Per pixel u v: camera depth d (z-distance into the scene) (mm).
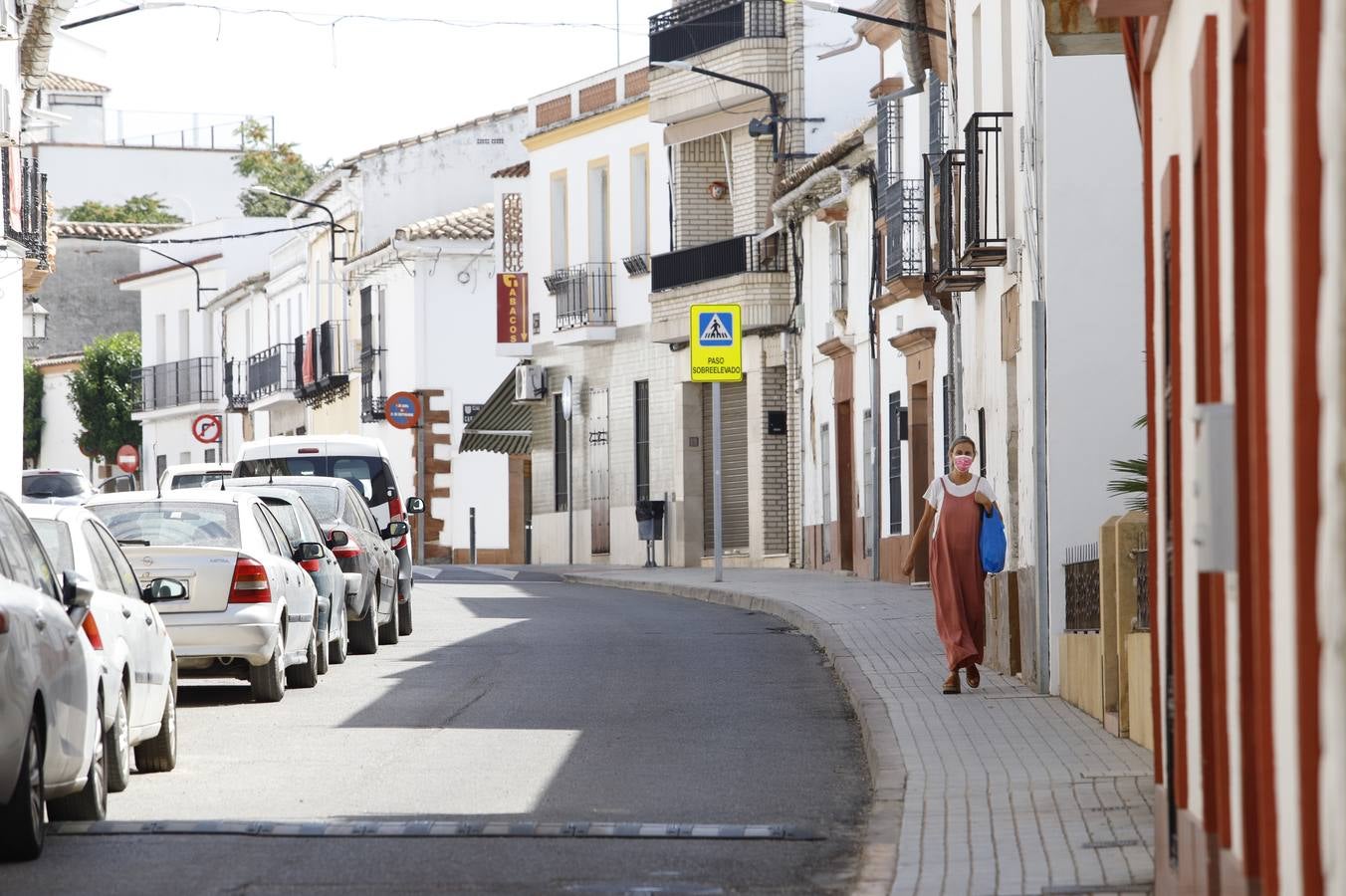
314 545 24328
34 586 12336
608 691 22031
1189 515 8484
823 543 48688
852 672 22406
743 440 54344
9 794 11305
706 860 11969
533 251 64062
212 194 122875
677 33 54656
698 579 45344
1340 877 4875
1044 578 20125
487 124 75250
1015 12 22453
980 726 17438
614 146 59906
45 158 120750
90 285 111750
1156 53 10031
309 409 82875
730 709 20250
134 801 14258
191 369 93750
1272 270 5871
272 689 21266
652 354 57594
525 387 63094
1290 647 5590
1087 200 19797
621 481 59094
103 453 103625
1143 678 15852
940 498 20438
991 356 24875
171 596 15906
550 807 13984
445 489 69688
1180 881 8906
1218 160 7539
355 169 74688
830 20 51781
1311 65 5152
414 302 69562
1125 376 19922
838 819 13516
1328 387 4957
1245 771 6859
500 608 37375
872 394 43156
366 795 14562
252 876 11383
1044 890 10391
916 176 39156
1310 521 5168
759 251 51938
